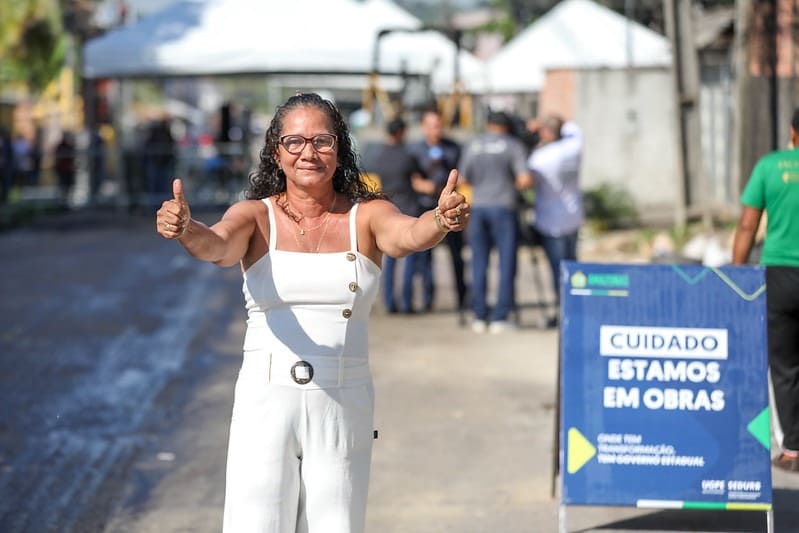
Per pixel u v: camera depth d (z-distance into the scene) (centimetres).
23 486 680
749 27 1015
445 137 1223
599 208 1833
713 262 1062
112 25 3234
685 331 555
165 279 1504
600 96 1903
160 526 615
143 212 2527
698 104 1526
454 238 1156
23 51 3938
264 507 397
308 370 395
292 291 396
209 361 1013
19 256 1758
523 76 2177
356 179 413
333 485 400
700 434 554
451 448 741
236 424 403
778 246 654
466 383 917
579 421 556
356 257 400
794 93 1010
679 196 1532
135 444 766
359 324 404
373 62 1872
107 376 956
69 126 3609
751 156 1019
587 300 559
